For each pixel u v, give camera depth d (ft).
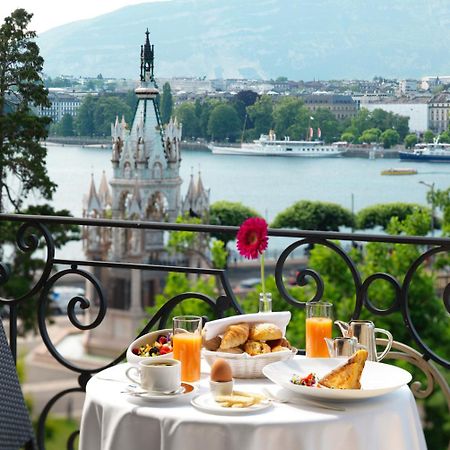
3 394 7.88
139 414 8.02
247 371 8.95
